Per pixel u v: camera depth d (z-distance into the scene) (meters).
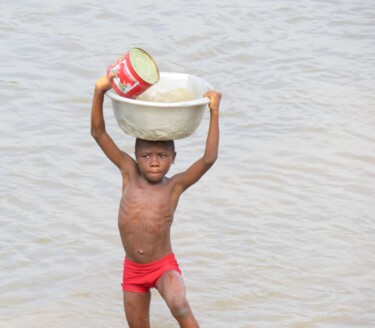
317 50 35.19
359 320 18.81
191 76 17.09
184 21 37.22
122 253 21.67
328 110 30.08
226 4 39.47
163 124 15.56
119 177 25.53
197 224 23.05
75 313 18.98
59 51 33.91
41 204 23.75
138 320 16.98
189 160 26.48
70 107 29.83
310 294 19.89
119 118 15.97
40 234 22.28
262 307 19.31
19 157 26.28
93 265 21.08
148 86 15.59
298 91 31.50
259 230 22.80
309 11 39.16
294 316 18.89
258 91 31.56
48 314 18.89
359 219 23.42
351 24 38.00
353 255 21.62
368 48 35.72
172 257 16.70
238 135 28.30
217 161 26.52
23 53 33.59
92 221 23.06
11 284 20.09
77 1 38.53
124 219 16.56
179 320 15.98
